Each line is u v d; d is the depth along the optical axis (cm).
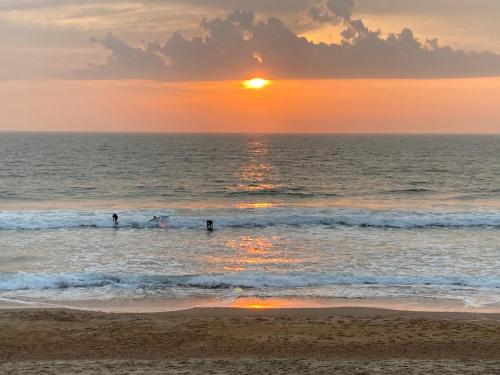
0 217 2962
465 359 1116
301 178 6234
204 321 1380
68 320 1378
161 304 1537
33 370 1014
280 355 1154
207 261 2064
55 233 2652
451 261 2072
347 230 2775
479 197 4519
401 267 1972
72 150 12100
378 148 14550
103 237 2556
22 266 1959
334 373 996
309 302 1560
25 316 1402
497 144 18225
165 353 1166
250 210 3450
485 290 1680
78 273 1812
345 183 5688
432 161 9244
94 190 4844
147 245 2370
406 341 1236
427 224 2920
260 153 11712
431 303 1551
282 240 2497
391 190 5028
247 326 1343
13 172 6556
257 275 1814
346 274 1845
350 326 1343
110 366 1045
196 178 6094
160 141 19638
